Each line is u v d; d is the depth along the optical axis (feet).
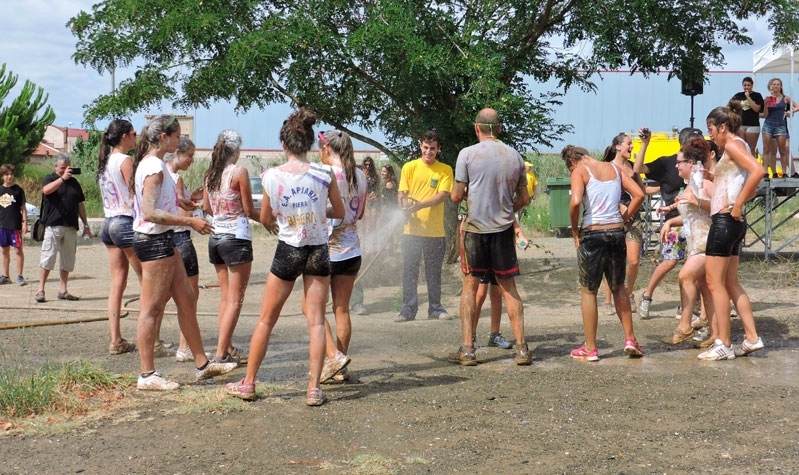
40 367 20.20
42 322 27.30
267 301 17.07
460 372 20.12
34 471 13.07
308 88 36.24
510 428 15.23
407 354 22.38
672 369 20.30
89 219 82.07
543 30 36.09
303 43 31.68
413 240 27.99
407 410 16.53
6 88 70.59
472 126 32.60
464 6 35.12
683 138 25.91
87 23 34.55
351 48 31.17
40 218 33.30
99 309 31.07
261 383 18.75
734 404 16.79
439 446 14.16
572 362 21.30
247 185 19.49
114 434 14.99
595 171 21.59
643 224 44.86
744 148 20.61
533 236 64.08
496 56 31.60
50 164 98.22
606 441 14.38
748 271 38.19
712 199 21.45
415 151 36.52
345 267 18.81
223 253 19.79
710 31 36.09
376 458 13.43
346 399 17.43
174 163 20.97
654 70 36.47
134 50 34.14
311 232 16.81
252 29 33.37
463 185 20.97
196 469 13.07
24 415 16.24
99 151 21.52
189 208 20.06
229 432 15.06
